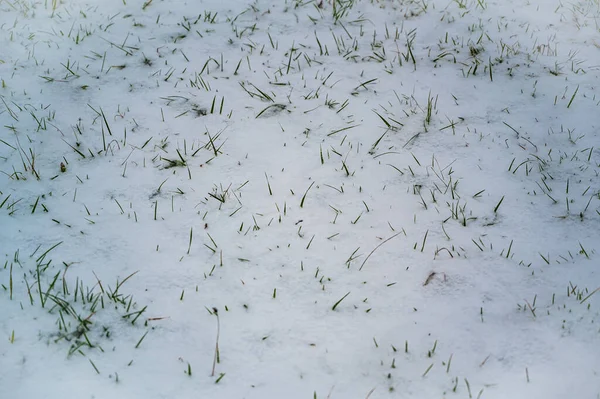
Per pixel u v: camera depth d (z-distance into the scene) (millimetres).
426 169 3377
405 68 4160
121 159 3391
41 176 3260
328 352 2471
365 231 3010
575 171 3367
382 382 2361
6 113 3648
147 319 2570
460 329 2551
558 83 4031
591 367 2381
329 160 3424
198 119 3676
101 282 2711
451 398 2301
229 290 2709
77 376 2328
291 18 4648
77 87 3900
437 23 4648
